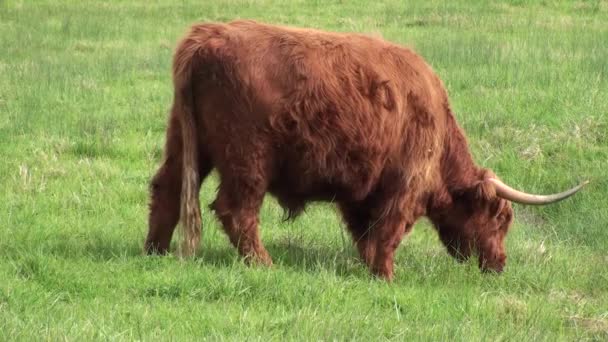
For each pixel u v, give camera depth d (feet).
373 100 62.13
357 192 63.82
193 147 60.85
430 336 51.06
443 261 68.90
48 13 175.73
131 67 129.80
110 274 58.08
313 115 60.75
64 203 76.43
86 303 53.42
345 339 49.65
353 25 162.40
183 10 177.88
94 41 151.23
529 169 90.27
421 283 63.98
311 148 61.11
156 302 54.34
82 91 114.83
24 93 112.37
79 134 97.40
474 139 97.71
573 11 177.47
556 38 147.43
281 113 60.18
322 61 61.16
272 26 62.13
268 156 60.90
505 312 57.16
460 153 67.92
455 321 54.24
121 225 71.51
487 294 60.54
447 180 67.82
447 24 164.14
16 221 70.23
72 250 63.31
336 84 61.11
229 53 59.88
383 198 65.00
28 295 53.67
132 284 56.39
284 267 61.82
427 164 65.21
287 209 65.92
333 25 164.14
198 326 50.44
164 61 133.59
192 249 60.90
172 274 57.72
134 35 156.04
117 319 50.67
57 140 94.27
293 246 69.00
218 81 59.93
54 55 138.00
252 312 53.26
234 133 60.34
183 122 60.80
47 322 49.01
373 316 53.72
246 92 59.72
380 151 63.10
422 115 64.44
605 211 81.92
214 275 57.31
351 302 56.49
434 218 69.10
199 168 62.39
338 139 61.52
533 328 54.03
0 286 54.24
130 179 84.69
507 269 67.36
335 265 63.98
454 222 68.69
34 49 143.64
